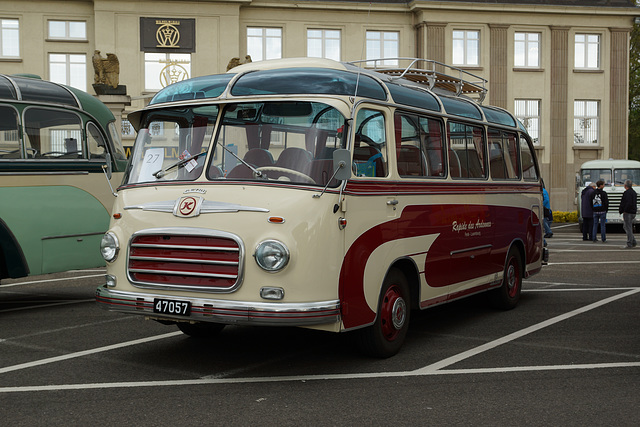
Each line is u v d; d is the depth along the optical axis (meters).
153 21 34.31
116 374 6.22
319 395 5.59
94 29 34.25
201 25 34.75
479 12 36.69
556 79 37.69
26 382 5.96
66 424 4.90
